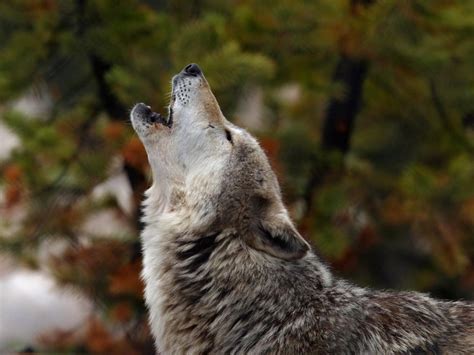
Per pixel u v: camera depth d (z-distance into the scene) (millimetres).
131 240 14211
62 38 14133
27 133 13875
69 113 14820
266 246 7891
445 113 16359
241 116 14859
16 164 14242
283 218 7875
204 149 8469
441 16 14641
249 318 7844
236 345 7844
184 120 8648
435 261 17547
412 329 7875
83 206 14602
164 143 8695
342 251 14430
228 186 8164
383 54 15016
